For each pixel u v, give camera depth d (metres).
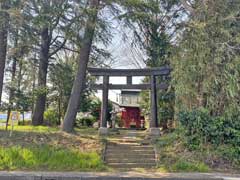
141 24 23.23
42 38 22.64
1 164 14.08
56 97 32.03
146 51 26.84
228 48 16.33
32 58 23.62
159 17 26.02
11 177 12.48
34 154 14.71
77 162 14.50
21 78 24.98
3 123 23.78
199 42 16.75
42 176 12.57
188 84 16.98
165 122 25.56
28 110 27.47
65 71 26.14
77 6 17.88
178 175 13.30
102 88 20.47
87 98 33.53
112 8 19.00
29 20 18.11
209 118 16.02
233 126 15.90
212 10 16.98
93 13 17.72
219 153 15.39
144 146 16.77
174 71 17.64
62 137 17.22
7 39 20.45
